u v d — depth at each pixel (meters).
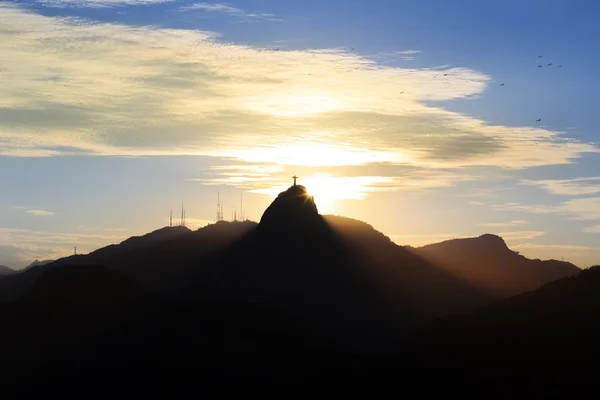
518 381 164.75
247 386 175.25
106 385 175.12
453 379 173.12
